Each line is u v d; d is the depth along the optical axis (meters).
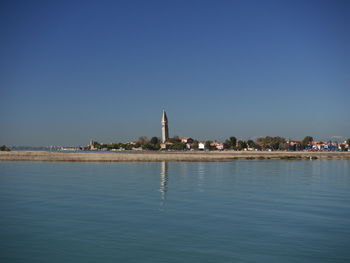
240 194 39.78
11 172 69.38
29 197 36.31
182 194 39.31
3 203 32.50
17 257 17.73
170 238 21.05
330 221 25.83
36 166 89.50
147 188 44.66
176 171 75.56
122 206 31.27
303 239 21.09
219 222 25.25
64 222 24.91
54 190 42.06
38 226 23.70
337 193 41.50
